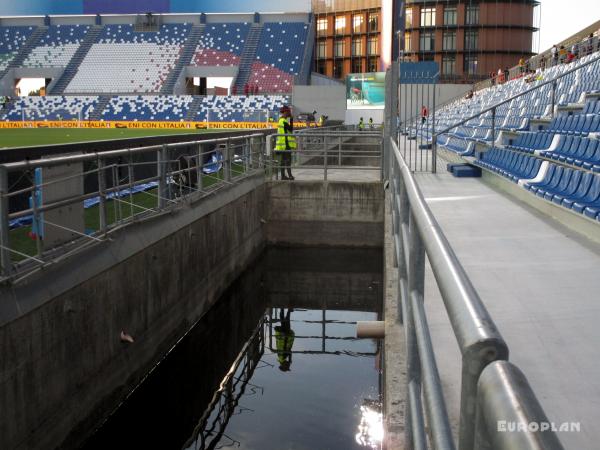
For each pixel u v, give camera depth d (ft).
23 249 23.75
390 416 9.68
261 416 22.66
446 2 186.09
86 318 19.93
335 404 23.38
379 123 147.54
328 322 35.88
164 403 25.90
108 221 30.81
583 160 27.35
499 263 18.08
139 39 181.68
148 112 156.97
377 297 41.45
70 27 186.60
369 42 196.34
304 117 130.82
